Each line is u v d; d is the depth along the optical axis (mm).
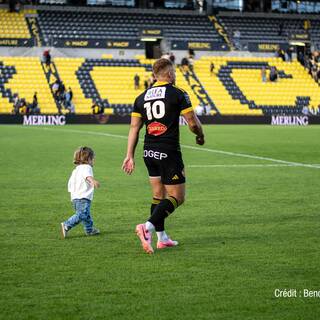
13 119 105625
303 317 14062
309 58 133375
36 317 14008
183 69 126062
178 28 135125
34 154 53344
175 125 19656
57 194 31906
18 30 125438
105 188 34250
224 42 134250
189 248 20172
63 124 106625
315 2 148625
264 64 131375
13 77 116125
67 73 119562
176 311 14375
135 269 17672
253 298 15250
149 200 30219
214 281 16562
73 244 20797
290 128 100312
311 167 44562
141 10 136125
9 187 34281
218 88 124375
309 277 16922
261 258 18906
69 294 15500
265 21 141750
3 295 15438
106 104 116250
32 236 22047
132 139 20156
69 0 132750
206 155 53531
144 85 120125
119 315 14125
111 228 23484
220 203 29141
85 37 128750
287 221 24828
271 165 45906
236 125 111312
